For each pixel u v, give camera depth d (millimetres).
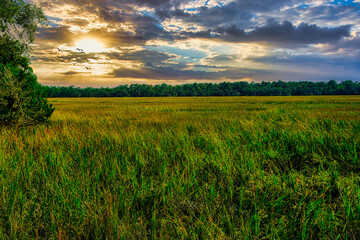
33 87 8688
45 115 8445
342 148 4680
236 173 3738
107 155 4617
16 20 18141
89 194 2955
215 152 4711
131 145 5258
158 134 6637
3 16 17109
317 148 4824
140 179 3551
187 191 3111
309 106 25062
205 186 3309
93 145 5348
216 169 3961
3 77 7582
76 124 9789
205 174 3803
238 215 2609
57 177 3377
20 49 17625
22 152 4625
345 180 3266
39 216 2549
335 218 2449
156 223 2424
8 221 2357
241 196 2812
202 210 2592
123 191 3047
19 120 7613
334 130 6242
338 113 14625
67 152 4723
